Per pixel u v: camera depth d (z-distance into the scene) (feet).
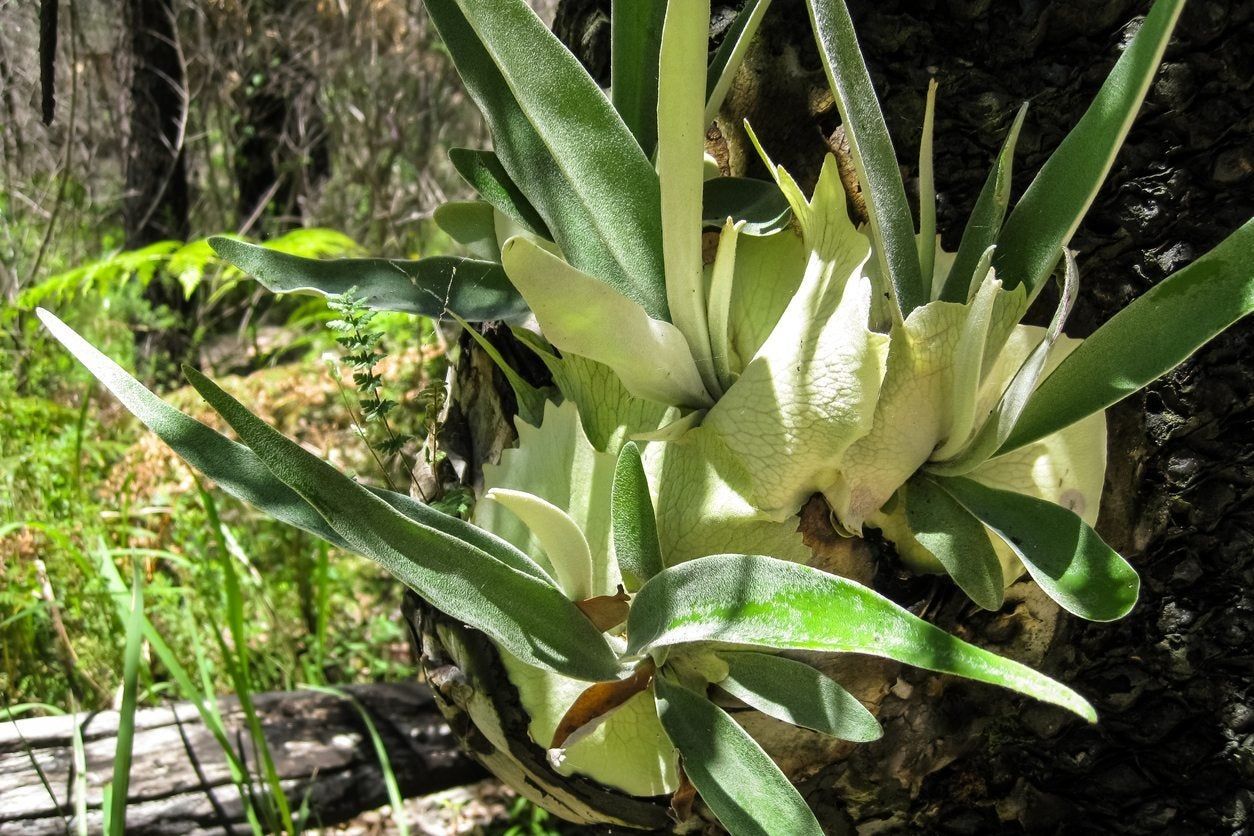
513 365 2.85
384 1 12.16
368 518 2.10
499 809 4.83
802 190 2.56
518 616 2.23
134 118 11.25
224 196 13.47
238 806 4.31
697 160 2.10
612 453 2.57
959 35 2.48
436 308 2.71
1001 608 2.53
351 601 6.13
